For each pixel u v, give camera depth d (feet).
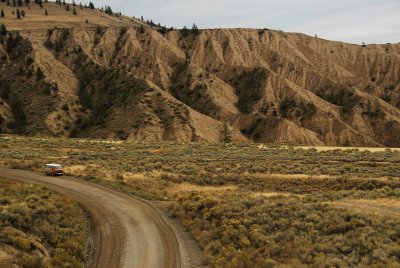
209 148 249.14
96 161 191.11
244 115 511.81
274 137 461.78
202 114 486.79
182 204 103.81
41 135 434.71
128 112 458.91
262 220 79.77
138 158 202.49
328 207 82.28
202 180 148.87
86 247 75.00
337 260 56.24
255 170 158.30
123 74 537.65
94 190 126.93
